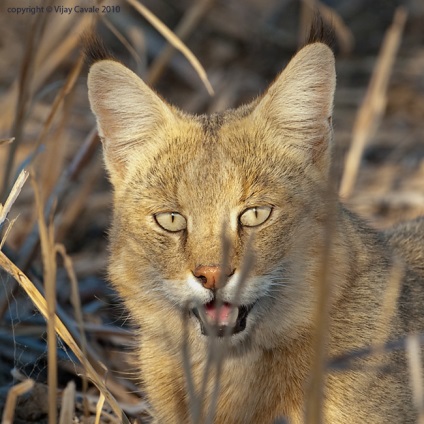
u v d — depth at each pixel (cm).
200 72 1097
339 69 1811
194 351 918
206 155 909
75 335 1086
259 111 938
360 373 880
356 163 1416
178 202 889
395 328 912
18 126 1164
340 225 913
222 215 873
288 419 902
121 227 944
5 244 1185
